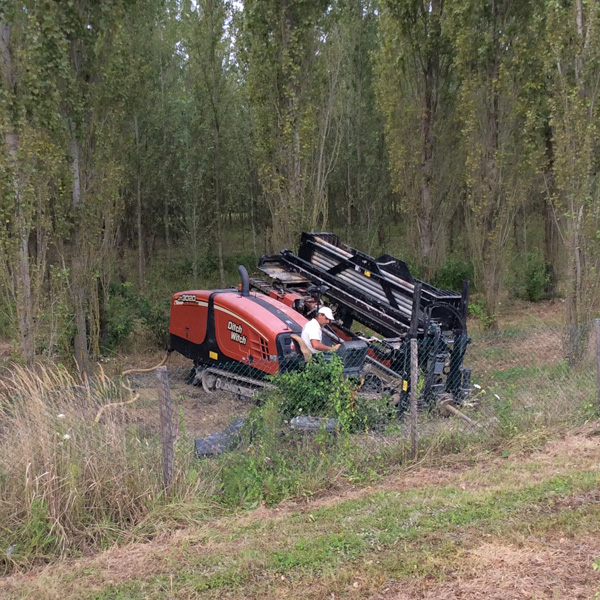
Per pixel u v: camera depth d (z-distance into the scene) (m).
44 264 9.44
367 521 4.86
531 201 21.50
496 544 4.46
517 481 5.55
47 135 9.71
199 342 10.16
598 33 9.91
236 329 9.22
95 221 11.54
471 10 13.74
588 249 10.12
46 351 9.79
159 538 4.72
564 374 8.74
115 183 12.26
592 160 10.28
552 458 6.12
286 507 5.23
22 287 9.03
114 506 4.95
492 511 4.96
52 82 9.67
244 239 31.84
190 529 4.84
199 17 20.17
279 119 14.06
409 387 7.55
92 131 11.57
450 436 6.53
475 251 16.67
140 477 5.15
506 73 13.84
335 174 25.38
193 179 21.97
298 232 14.36
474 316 16.47
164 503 5.13
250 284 10.82
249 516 5.06
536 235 27.30
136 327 14.73
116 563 4.37
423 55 15.95
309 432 6.10
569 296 10.39
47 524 4.62
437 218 18.45
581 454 6.18
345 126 24.73
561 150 10.37
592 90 10.13
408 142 16.92
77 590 4.03
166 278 24.19
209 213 24.62
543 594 3.80
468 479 5.69
